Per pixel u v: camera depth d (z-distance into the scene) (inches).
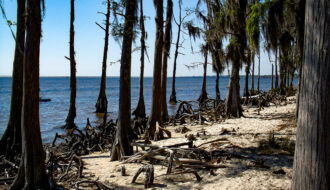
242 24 548.4
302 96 122.5
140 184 219.0
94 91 2598.4
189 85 4023.1
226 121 572.1
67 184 229.6
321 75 113.2
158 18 443.2
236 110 618.5
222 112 678.5
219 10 594.9
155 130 444.1
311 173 116.6
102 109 896.9
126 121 317.4
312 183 116.2
